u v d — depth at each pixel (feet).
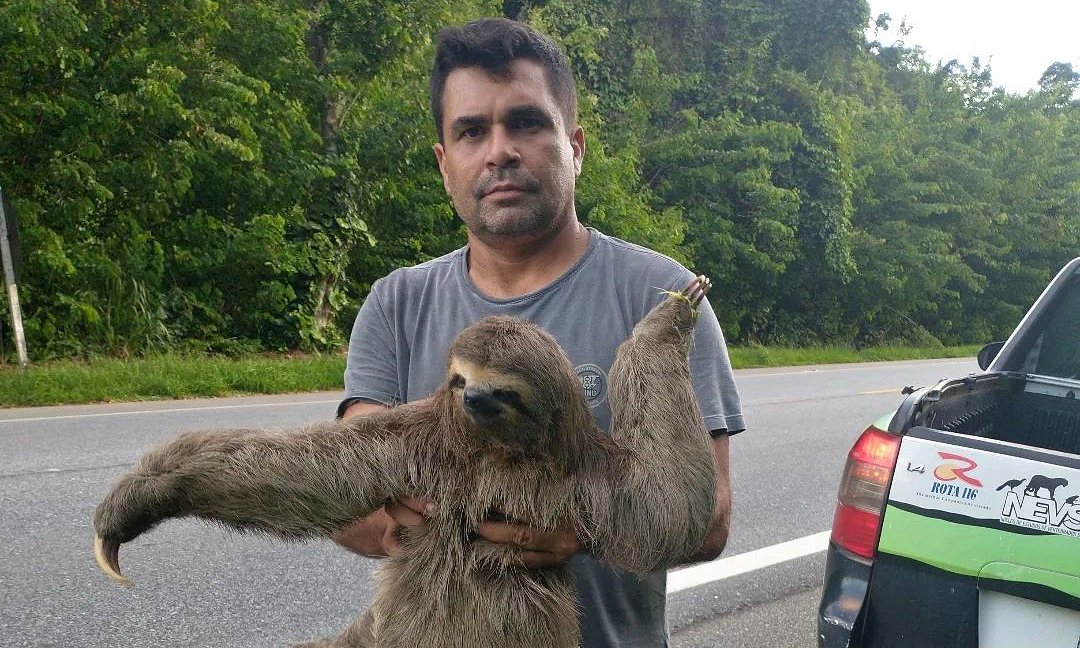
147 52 43.29
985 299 110.01
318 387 41.55
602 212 61.52
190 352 45.11
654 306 7.38
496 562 6.50
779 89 82.02
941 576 9.16
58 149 42.52
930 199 98.48
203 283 48.88
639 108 76.38
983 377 12.71
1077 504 8.63
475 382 6.04
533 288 7.67
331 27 49.42
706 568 17.79
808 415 39.68
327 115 51.62
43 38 38.99
